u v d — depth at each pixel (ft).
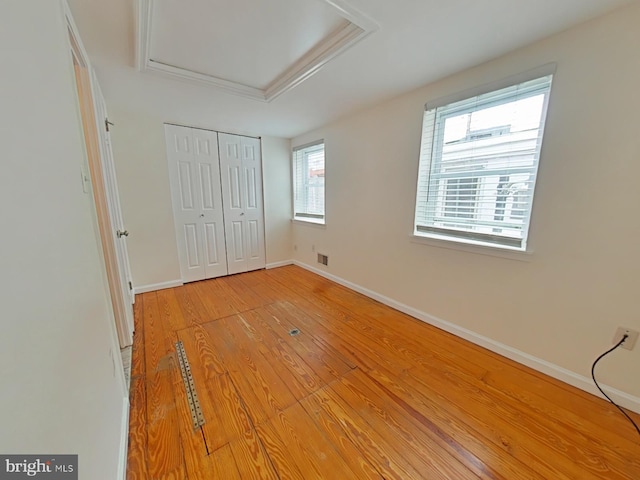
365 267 9.68
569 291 5.02
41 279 1.85
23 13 1.97
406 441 3.99
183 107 8.38
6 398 1.32
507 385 5.15
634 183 4.20
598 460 3.69
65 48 3.21
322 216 11.92
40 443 1.60
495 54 5.35
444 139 6.83
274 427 4.22
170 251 10.41
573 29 4.50
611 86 4.25
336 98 7.64
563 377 5.22
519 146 5.49
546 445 3.92
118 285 6.09
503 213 5.90
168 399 4.78
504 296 5.95
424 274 7.64
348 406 4.66
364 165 9.10
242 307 8.74
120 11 4.02
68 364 2.16
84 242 3.14
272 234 13.37
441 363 5.84
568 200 4.86
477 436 4.07
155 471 3.54
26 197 1.75
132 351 6.24
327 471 3.56
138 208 9.52
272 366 5.73
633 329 4.40
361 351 6.29
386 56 5.35
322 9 4.13
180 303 9.02
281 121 10.01
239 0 3.92
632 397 4.49
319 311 8.46
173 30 4.66
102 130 6.44
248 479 3.45
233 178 11.78
